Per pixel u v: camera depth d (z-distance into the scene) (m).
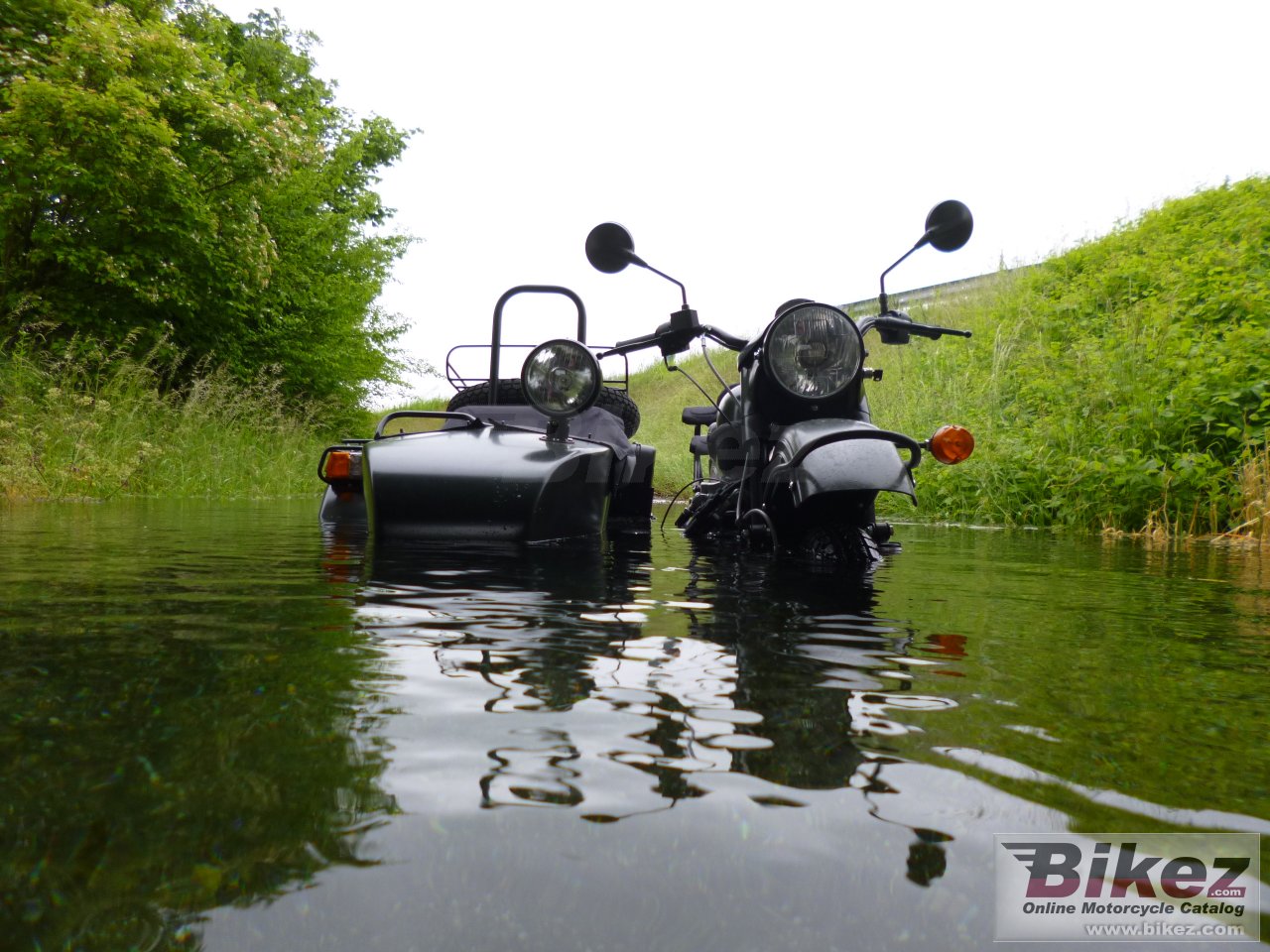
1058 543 4.22
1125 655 1.37
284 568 2.30
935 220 3.38
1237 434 5.43
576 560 2.62
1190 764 0.80
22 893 0.50
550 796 0.68
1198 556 3.49
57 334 11.43
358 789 0.69
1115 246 10.72
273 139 12.47
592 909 0.50
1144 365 6.48
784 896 0.52
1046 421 6.78
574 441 3.39
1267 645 1.50
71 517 4.83
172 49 11.41
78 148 10.52
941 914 0.50
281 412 14.55
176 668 1.13
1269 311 6.47
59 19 10.67
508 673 1.13
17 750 0.77
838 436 2.87
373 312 18.61
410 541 2.98
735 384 3.69
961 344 10.17
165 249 11.89
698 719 0.92
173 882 0.52
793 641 1.42
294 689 1.02
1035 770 0.77
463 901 0.51
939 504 6.79
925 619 1.71
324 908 0.49
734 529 3.96
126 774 0.71
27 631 1.40
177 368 13.15
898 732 0.89
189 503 7.11
